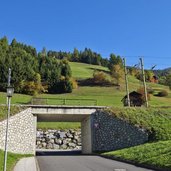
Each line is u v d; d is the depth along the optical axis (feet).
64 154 142.31
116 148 135.74
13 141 126.00
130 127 135.64
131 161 85.76
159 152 87.76
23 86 318.04
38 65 382.83
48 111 139.54
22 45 498.28
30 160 98.32
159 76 578.25
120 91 373.81
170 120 140.26
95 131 140.67
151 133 132.36
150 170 67.41
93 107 143.95
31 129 135.64
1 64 318.86
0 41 422.82
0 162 74.64
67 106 141.49
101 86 401.49
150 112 146.10
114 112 142.00
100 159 101.09
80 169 72.43
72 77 429.79
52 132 193.88
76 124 204.44
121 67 467.52
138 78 491.72
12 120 127.95
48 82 360.89
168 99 346.54
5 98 263.70
